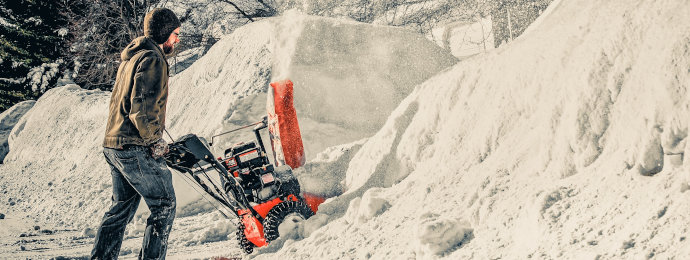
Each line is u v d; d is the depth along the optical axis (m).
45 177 12.76
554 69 3.86
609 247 2.41
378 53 8.16
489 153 4.10
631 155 2.85
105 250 3.73
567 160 3.25
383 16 14.52
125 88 3.42
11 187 13.19
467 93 4.75
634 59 3.20
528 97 4.00
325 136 7.48
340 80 7.92
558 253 2.56
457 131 4.57
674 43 2.96
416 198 4.14
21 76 24.69
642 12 3.32
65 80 24.42
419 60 8.28
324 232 4.34
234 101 7.77
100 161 10.85
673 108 2.77
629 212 2.53
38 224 8.81
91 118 13.58
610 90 3.23
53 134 14.63
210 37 20.80
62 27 24.03
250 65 8.65
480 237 3.14
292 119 5.97
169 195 3.63
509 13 11.98
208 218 6.46
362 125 7.67
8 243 6.85
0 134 17.39
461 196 3.81
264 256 4.43
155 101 3.38
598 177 2.93
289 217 4.62
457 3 14.22
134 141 3.46
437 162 4.54
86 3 22.89
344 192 5.70
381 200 4.25
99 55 22.48
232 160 4.87
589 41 3.67
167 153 3.56
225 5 21.00
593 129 3.19
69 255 5.60
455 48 14.09
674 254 2.16
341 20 8.52
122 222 3.77
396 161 5.11
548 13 5.30
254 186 4.75
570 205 2.83
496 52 4.87
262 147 5.54
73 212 9.02
